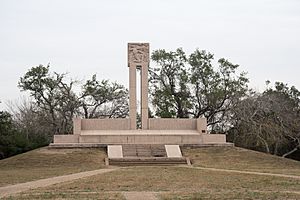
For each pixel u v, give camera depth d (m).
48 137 66.50
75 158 40.53
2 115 54.16
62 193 20.86
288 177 28.34
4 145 52.69
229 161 40.09
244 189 22.34
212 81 66.06
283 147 61.38
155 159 40.00
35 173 32.28
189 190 21.89
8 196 20.11
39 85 66.25
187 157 41.31
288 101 65.12
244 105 61.81
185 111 68.12
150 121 51.19
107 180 26.22
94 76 69.62
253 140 60.31
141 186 23.44
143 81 51.16
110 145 44.62
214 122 67.62
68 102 67.19
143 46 51.12
